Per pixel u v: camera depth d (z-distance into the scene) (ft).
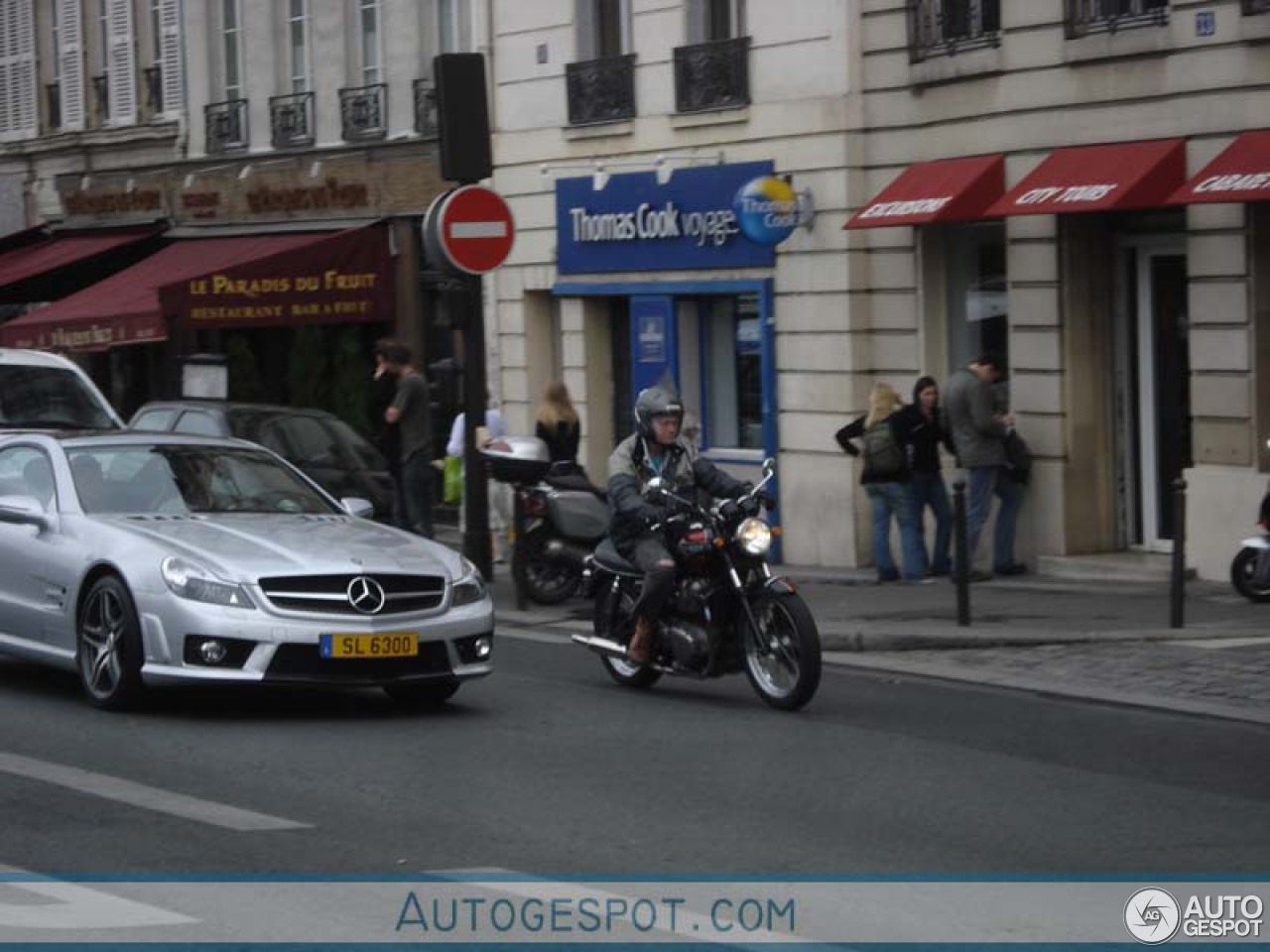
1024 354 69.62
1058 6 66.95
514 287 92.27
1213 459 63.82
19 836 31.35
